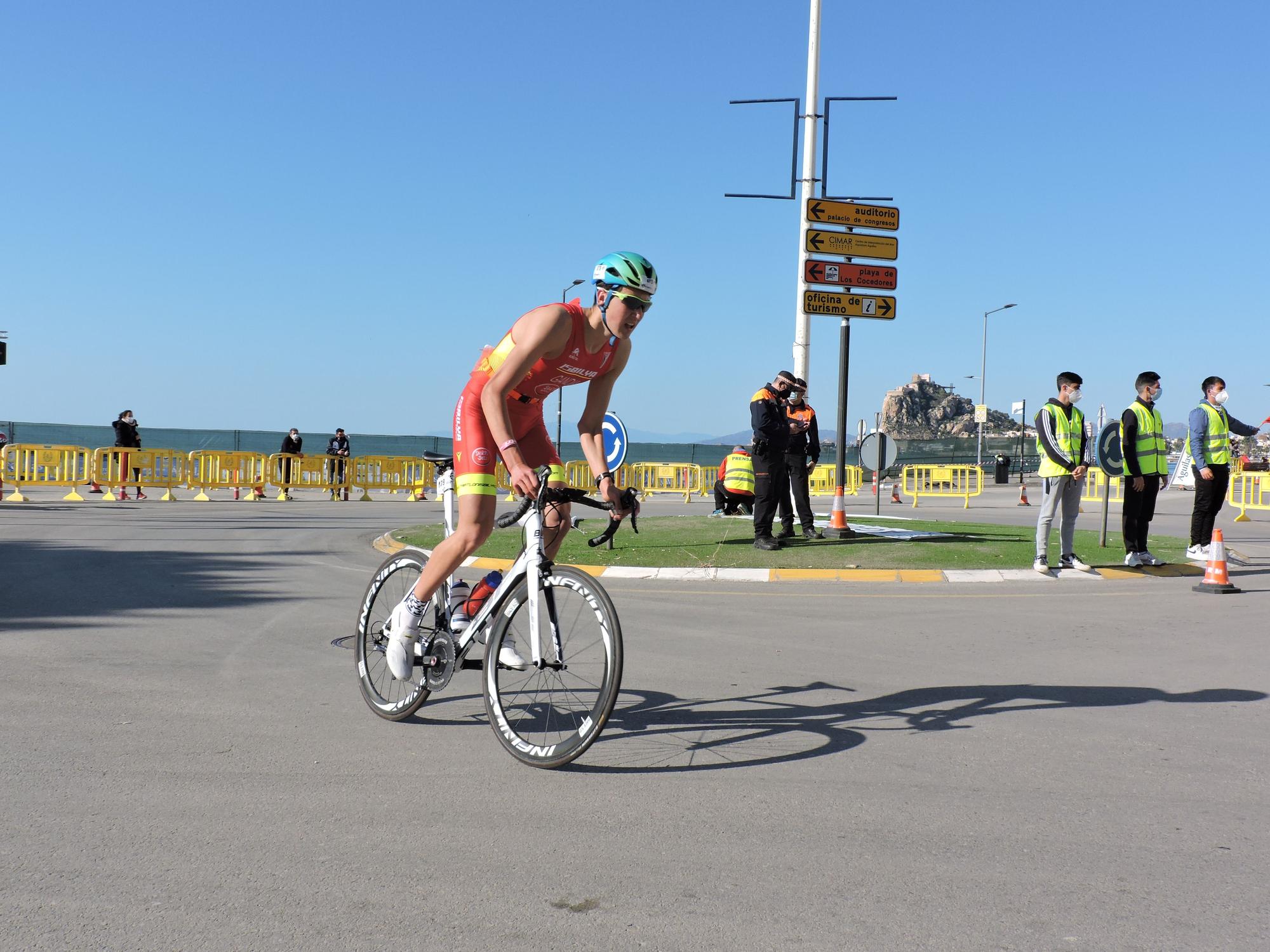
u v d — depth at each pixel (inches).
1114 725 181.8
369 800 138.6
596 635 150.3
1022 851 122.5
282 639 254.2
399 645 170.4
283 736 169.6
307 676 214.1
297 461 960.3
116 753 157.9
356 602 318.0
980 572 398.3
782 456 442.0
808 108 494.6
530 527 157.6
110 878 111.7
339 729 173.9
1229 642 265.7
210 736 168.9
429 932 100.0
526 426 175.6
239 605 306.2
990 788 146.1
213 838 123.9
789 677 219.8
